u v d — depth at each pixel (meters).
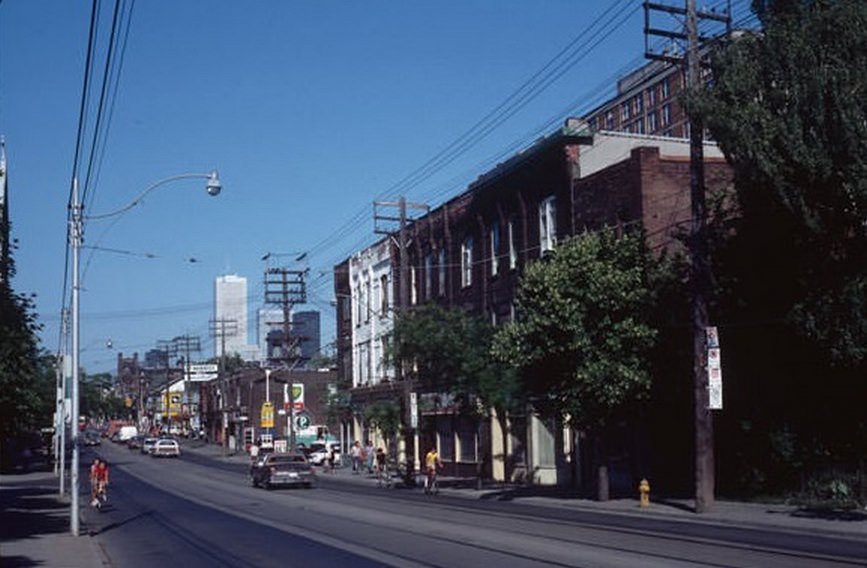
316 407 103.06
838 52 22.36
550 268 31.30
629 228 35.91
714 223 29.86
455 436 52.69
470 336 40.16
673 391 30.92
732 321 29.64
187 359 150.00
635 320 30.45
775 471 28.64
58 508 35.34
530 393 33.44
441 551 18.94
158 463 81.56
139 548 22.19
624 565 15.83
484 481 46.66
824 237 24.06
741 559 16.30
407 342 41.44
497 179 45.69
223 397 108.69
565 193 40.78
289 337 86.00
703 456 26.80
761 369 29.12
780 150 23.09
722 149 24.17
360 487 47.16
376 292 65.25
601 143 40.94
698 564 15.70
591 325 30.55
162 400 176.75
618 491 35.44
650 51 28.20
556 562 16.52
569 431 40.12
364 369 67.88
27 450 78.62
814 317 24.44
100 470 35.84
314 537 22.86
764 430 28.86
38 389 47.41
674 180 36.16
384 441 60.06
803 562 15.77
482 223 48.34
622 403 31.03
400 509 31.16
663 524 24.17
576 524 24.25
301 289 83.75
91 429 187.75
